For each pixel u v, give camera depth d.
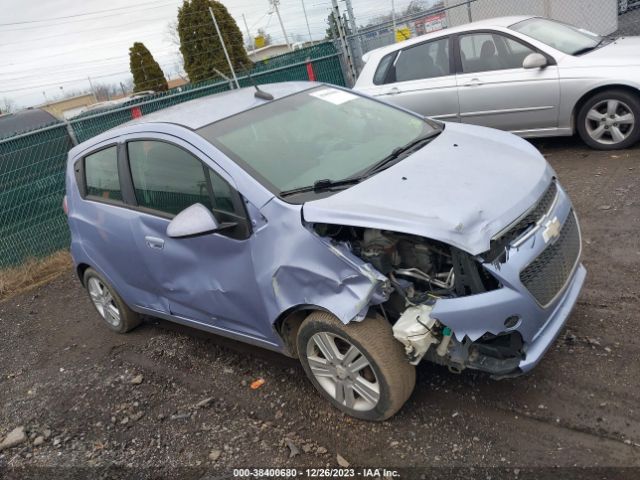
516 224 2.76
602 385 3.03
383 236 2.88
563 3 13.24
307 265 2.95
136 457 3.40
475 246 2.57
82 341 5.25
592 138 6.72
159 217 3.84
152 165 3.87
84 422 3.91
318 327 3.06
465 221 2.64
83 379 4.49
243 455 3.18
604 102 6.49
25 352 5.33
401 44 7.80
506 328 2.66
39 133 8.22
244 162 3.38
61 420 4.00
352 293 2.81
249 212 3.23
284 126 3.77
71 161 4.81
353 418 3.24
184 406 3.80
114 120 9.23
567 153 6.97
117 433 3.69
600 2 12.73
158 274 4.00
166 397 3.96
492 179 3.04
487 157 3.34
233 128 3.67
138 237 4.02
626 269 4.11
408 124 4.07
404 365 2.93
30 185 8.07
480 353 2.86
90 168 4.55
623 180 5.68
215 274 3.53
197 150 3.53
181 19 29.52
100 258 4.62
